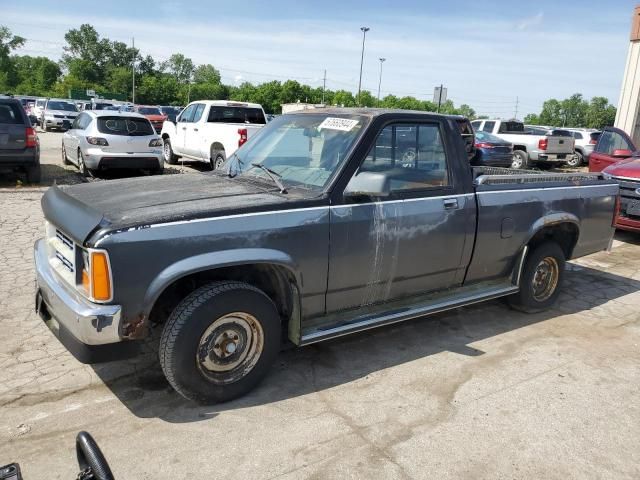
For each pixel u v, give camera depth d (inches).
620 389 149.9
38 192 404.5
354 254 143.8
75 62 4387.3
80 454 74.7
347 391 142.3
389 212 148.7
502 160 657.6
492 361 164.2
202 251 119.7
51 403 130.6
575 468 114.6
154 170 514.9
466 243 169.5
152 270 114.5
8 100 416.2
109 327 112.3
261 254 126.7
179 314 121.0
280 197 136.7
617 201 224.7
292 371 152.3
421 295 168.6
